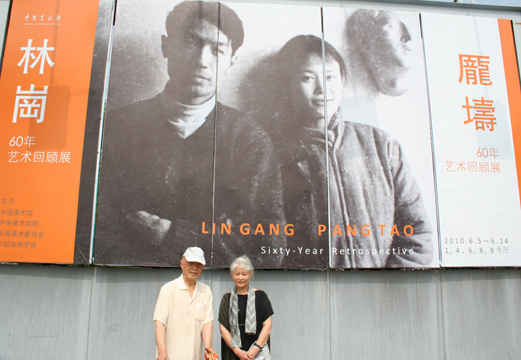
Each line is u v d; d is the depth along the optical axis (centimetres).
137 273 389
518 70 443
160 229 381
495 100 434
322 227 395
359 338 396
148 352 377
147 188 387
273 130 406
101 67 405
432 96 426
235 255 383
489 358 404
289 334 391
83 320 381
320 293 400
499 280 418
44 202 382
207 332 262
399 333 400
